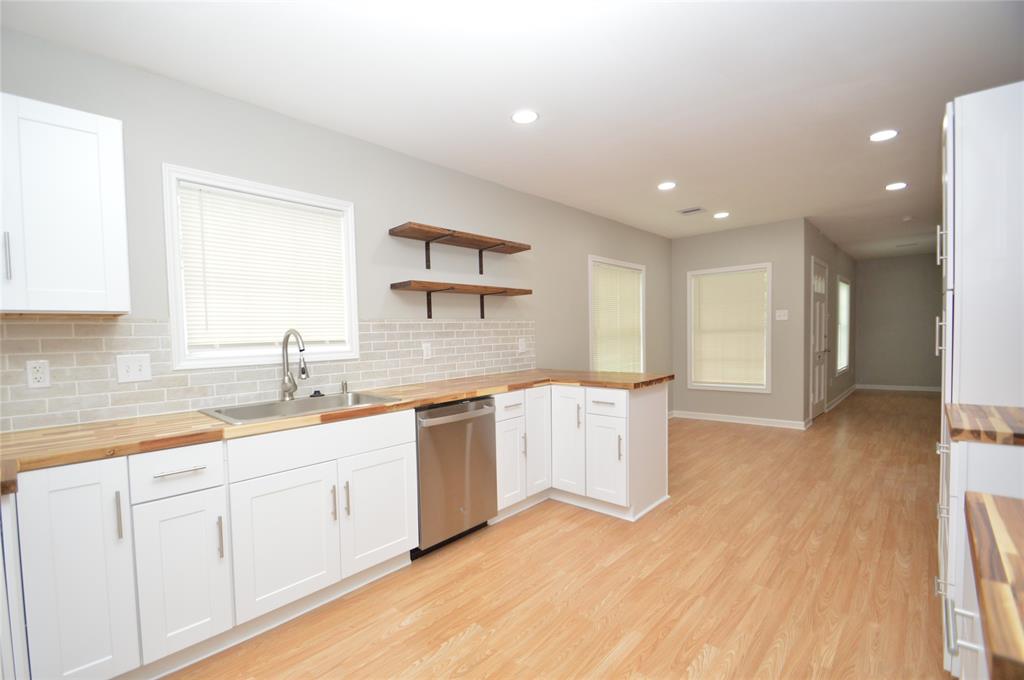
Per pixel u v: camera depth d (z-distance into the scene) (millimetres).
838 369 7074
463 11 1672
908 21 1769
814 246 5531
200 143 2156
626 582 2145
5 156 1487
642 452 2934
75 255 1617
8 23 1678
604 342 4891
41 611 1332
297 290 2516
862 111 2529
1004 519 781
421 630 1830
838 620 1833
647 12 1695
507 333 3727
